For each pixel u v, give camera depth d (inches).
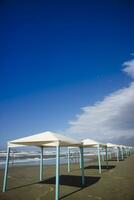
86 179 457.7
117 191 331.0
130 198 285.0
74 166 826.8
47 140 309.1
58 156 297.4
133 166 741.9
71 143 340.8
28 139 328.2
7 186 386.6
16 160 1402.6
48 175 556.7
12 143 357.4
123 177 483.5
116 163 911.0
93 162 1068.5
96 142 597.3
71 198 288.5
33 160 1406.3
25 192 330.0
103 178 469.1
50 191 335.9
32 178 501.4
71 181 432.8
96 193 318.0
